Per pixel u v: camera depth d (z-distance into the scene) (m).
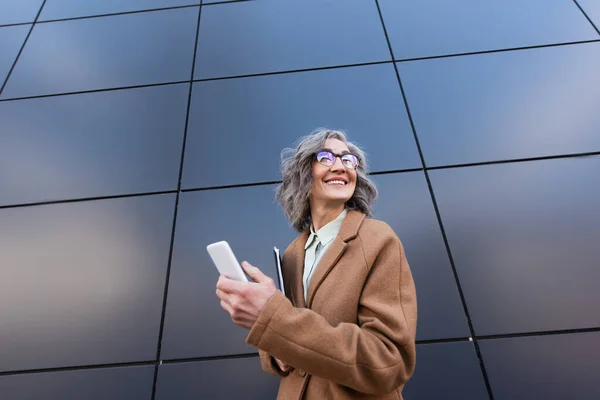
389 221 2.20
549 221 2.13
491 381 1.79
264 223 2.25
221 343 1.96
